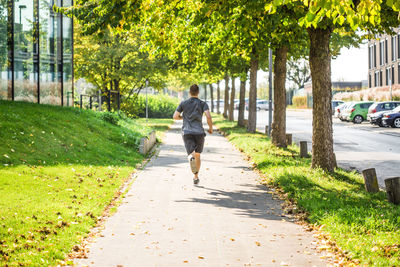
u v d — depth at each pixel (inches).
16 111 647.8
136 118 1515.7
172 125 1653.5
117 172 517.7
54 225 292.8
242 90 1416.1
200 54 713.6
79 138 660.1
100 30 414.9
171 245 269.9
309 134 1264.8
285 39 618.8
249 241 279.4
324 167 536.4
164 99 2316.7
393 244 261.3
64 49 984.9
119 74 1316.4
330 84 538.0
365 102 1761.8
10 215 301.7
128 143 751.7
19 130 567.8
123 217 334.3
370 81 3051.2
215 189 445.7
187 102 456.4
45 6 902.4
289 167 551.5
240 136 1016.9
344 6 264.8
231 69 1222.3
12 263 224.7
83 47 1342.3
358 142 1011.3
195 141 459.8
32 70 863.7
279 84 804.0
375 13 277.7
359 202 379.9
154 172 548.1
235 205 376.8
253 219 332.8
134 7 395.5
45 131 616.4
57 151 558.9
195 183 465.7
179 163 629.6
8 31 793.6
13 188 378.3
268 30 563.5
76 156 571.8
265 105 3759.8
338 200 378.9
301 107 3976.4
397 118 1470.2
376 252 249.0
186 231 299.1
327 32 524.4
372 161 708.0
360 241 267.0
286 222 325.7
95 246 267.9
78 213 329.1
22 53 834.8
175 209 360.2
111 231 298.5
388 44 2662.4
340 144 970.1
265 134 1111.0
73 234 281.1
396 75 2556.6
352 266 235.3
